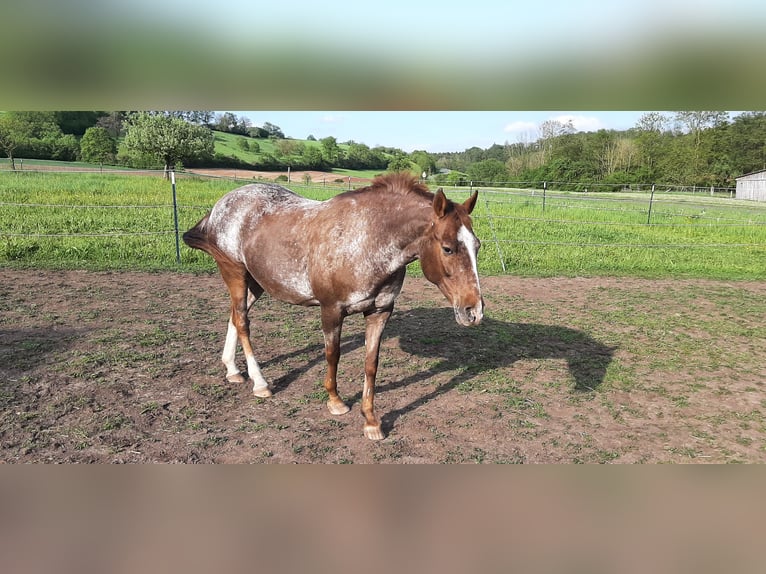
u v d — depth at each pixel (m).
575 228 14.23
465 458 3.57
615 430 4.06
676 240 13.24
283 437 3.74
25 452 3.36
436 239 3.31
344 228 3.58
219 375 4.75
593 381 5.01
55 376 4.47
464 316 3.21
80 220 11.84
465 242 3.21
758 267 10.79
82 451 3.42
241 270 4.36
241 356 5.25
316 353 5.47
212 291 7.67
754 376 5.27
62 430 3.64
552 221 14.62
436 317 6.97
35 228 10.80
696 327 6.85
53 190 16.89
